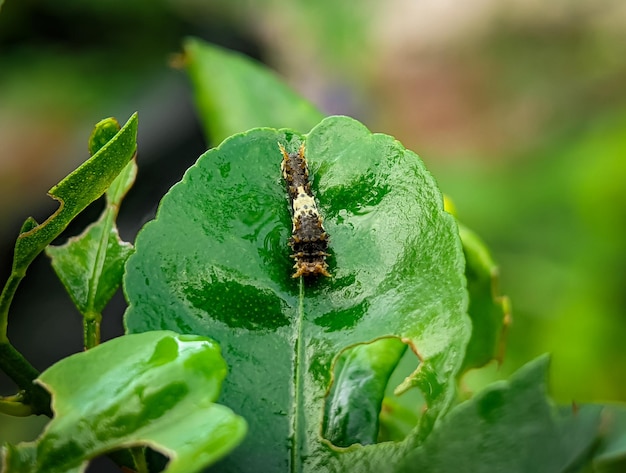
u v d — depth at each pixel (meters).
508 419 0.09
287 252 0.11
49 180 0.47
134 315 0.11
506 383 0.09
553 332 0.30
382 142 0.12
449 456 0.09
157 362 0.09
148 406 0.09
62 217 0.10
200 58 0.20
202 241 0.11
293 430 0.10
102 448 0.09
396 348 0.12
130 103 0.47
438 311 0.10
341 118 0.12
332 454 0.10
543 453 0.09
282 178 0.12
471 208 0.45
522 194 0.44
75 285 0.12
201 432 0.09
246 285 0.11
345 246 0.11
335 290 0.11
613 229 0.33
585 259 0.33
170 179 0.40
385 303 0.11
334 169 0.12
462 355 0.10
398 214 0.11
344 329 0.11
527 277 0.36
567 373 0.29
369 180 0.11
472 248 0.15
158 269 0.11
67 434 0.09
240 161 0.12
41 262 0.38
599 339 0.29
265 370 0.11
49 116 0.50
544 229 0.41
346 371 0.12
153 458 0.10
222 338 0.11
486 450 0.09
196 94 0.20
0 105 0.50
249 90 0.20
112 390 0.09
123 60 0.50
